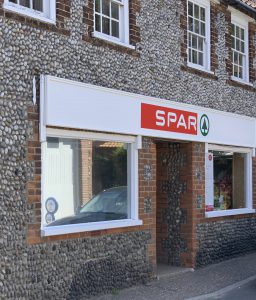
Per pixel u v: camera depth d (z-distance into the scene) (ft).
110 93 28.91
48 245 25.07
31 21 24.90
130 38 31.55
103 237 28.37
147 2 32.89
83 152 28.27
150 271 31.68
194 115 36.19
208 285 31.12
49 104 25.11
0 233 22.86
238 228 41.81
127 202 31.19
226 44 41.60
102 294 27.99
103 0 30.37
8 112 23.57
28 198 24.22
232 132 41.06
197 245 36.32
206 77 38.60
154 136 32.19
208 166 38.11
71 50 27.07
